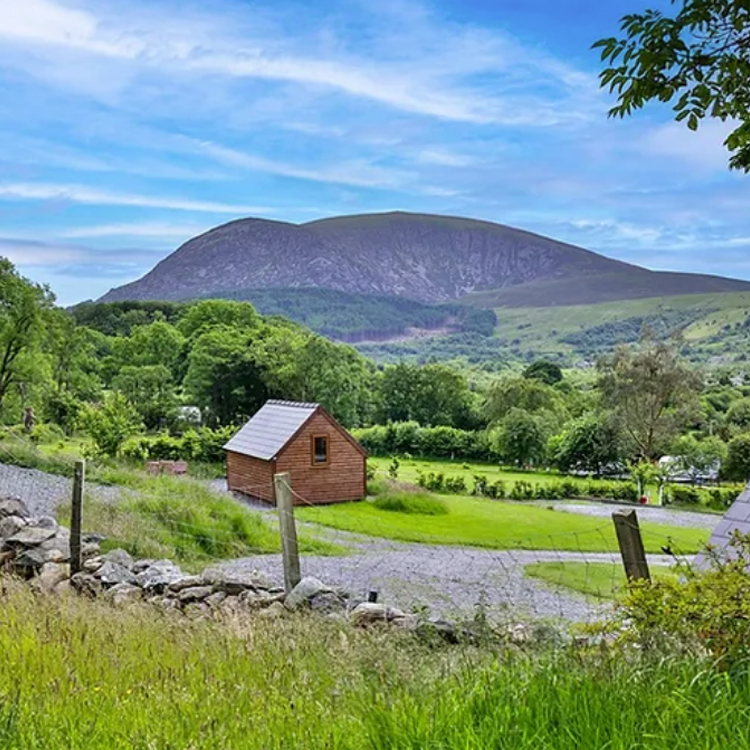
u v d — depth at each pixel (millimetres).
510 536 22578
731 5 3398
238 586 6922
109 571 7453
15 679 3207
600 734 2062
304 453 27984
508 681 2475
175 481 19594
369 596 6559
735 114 3707
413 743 2098
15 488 17172
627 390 50906
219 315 77500
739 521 7602
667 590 3510
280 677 3369
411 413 71812
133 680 3395
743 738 1960
